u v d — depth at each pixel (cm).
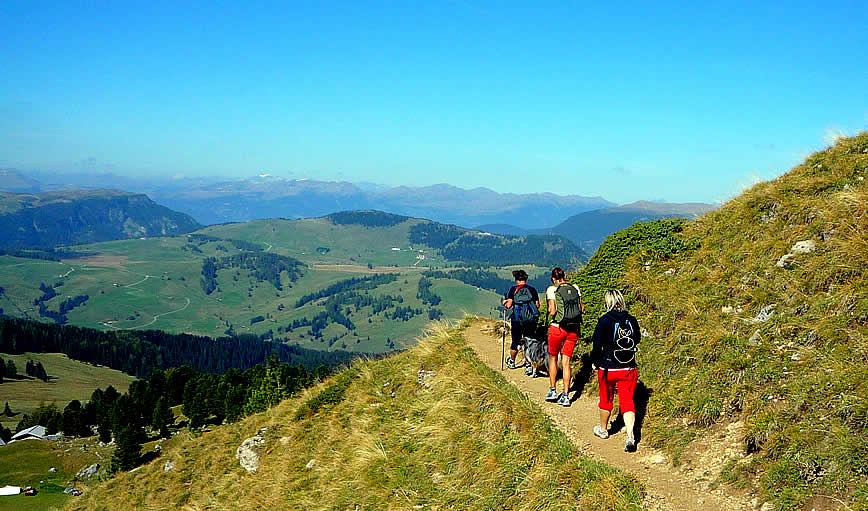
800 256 1034
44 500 6800
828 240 1023
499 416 1011
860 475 597
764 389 795
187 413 11400
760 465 690
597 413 1000
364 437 1320
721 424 809
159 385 13388
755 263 1119
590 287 1393
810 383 737
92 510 2122
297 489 1355
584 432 927
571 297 1034
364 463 1195
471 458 977
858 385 683
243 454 1762
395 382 1591
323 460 1410
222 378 11688
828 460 629
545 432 924
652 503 695
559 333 1039
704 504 682
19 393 18475
